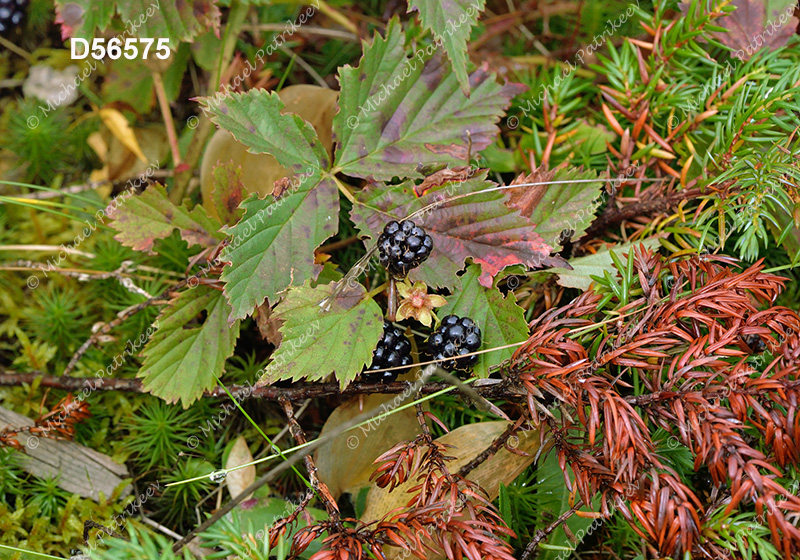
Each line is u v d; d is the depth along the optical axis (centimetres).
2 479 33
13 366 35
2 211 37
